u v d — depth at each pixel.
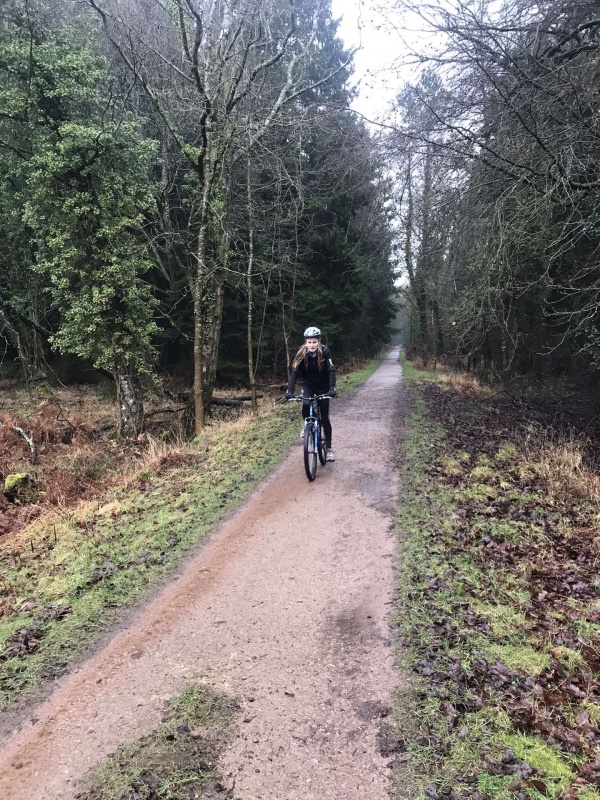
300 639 3.80
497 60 7.81
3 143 14.00
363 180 11.18
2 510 8.88
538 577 4.69
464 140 8.72
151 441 11.24
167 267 21.25
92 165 13.24
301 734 2.90
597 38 8.59
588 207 8.81
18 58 12.55
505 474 7.81
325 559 5.04
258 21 11.97
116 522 6.55
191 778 2.65
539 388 17.19
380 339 44.59
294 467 8.05
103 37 14.47
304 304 22.59
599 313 10.91
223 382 23.86
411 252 15.05
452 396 16.81
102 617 4.32
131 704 3.24
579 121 7.69
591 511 6.48
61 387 23.73
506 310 12.61
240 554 5.29
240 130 12.90
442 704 3.02
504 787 2.46
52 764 2.83
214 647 3.78
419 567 4.71
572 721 2.92
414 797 2.46
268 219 17.34
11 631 4.23
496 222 8.98
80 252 13.47
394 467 7.79
